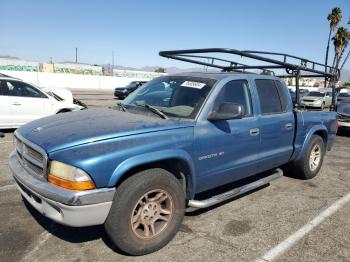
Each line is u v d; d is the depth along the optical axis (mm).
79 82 43344
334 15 43344
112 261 3184
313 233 3957
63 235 3605
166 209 3449
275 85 5016
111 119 3627
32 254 3238
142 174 3205
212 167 3891
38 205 3141
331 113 6414
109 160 2953
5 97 8656
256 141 4449
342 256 3488
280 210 4590
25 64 48594
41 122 3787
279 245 3639
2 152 6945
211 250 3463
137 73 57969
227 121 4016
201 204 3789
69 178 2852
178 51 4820
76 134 3154
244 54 4445
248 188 4465
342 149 9359
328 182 6000
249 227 4023
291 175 6168
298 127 5348
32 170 3258
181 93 4102
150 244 3293
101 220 3018
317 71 5836
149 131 3307
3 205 4281
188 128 3592
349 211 4676
